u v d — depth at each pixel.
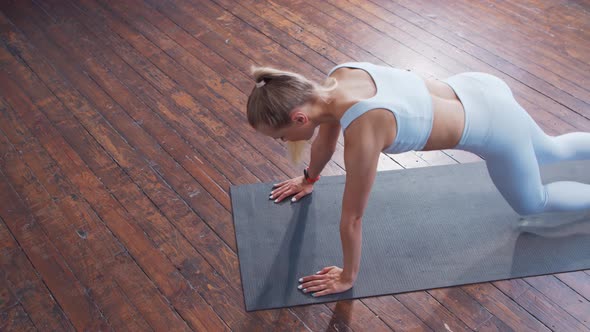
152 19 3.65
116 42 3.48
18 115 3.01
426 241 2.37
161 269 2.31
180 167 2.72
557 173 2.64
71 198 2.59
